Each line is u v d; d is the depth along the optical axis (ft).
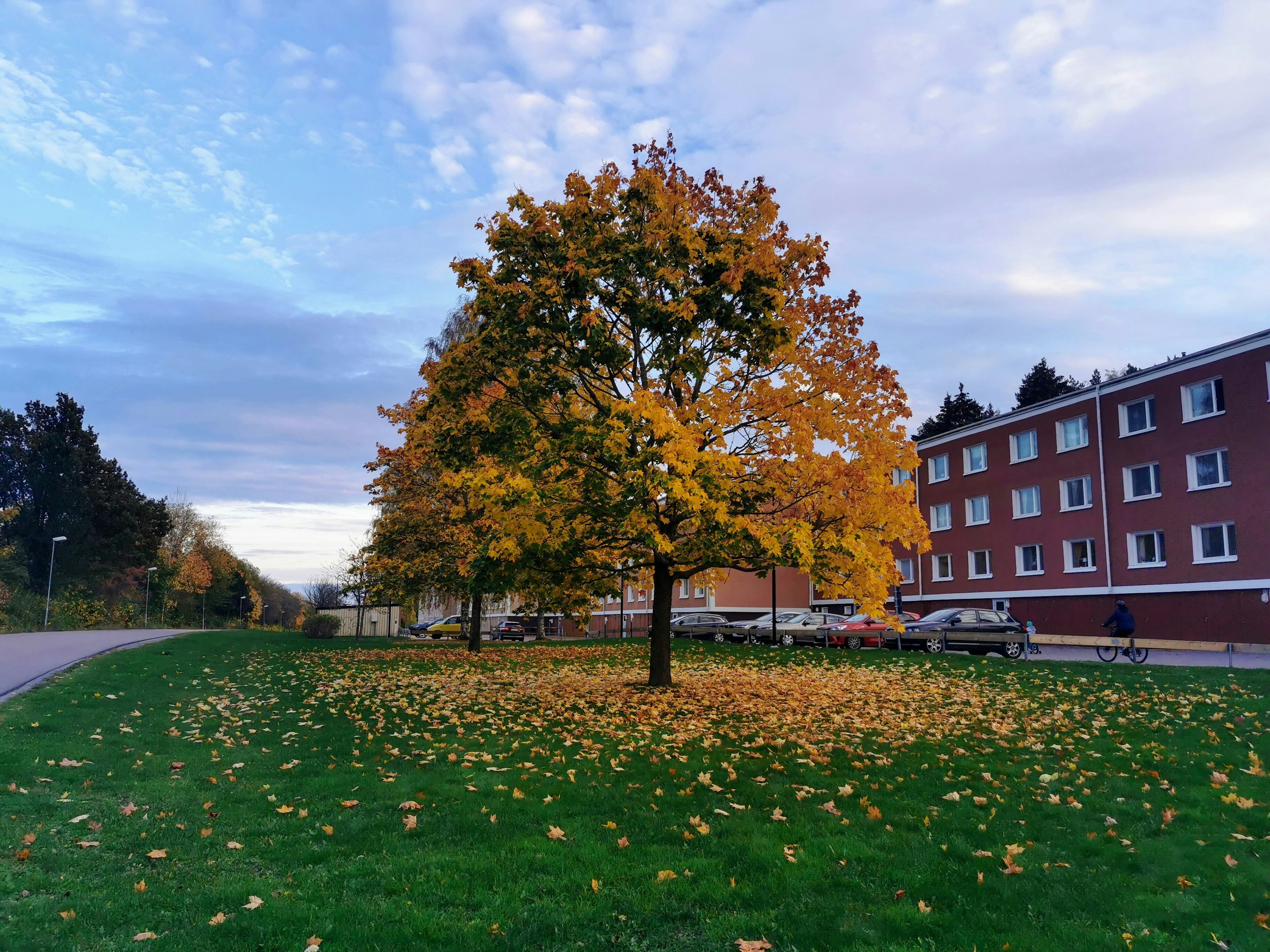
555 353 47.67
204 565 266.98
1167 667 61.98
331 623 121.80
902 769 30.94
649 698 48.80
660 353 46.21
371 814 24.34
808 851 21.70
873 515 48.32
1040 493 123.65
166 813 23.91
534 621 171.53
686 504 44.11
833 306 50.16
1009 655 92.07
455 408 51.65
